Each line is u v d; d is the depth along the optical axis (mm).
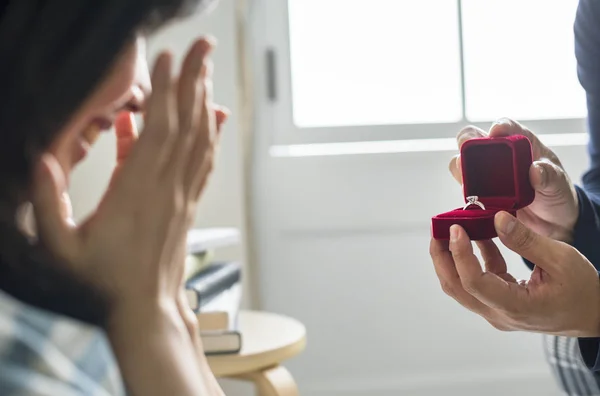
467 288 1060
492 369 2188
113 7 759
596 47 1387
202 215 1951
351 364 2146
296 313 2133
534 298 1057
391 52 2205
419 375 2164
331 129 2174
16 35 750
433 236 1102
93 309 785
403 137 2201
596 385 1370
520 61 2246
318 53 2186
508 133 1206
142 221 797
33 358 688
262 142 2131
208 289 1449
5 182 768
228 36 1948
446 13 2211
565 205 1201
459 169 1217
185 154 812
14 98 753
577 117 2260
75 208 1706
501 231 1056
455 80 2225
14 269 771
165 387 791
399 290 2152
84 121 783
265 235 2119
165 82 798
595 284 1065
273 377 1429
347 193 2123
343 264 2139
